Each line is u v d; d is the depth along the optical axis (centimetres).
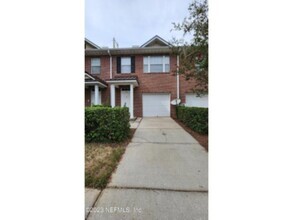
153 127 759
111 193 231
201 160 357
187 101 1142
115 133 501
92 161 345
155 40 1252
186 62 464
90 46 1264
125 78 1065
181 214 190
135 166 324
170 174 290
